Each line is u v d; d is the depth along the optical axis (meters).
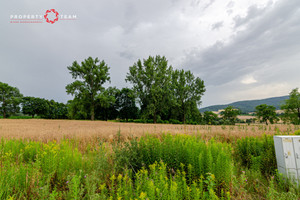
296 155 3.54
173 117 57.19
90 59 49.22
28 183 2.99
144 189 2.58
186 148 3.88
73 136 9.00
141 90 45.25
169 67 45.56
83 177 3.35
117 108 59.84
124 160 3.89
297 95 41.09
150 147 4.14
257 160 4.45
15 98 67.56
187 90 52.09
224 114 58.31
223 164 3.07
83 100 47.56
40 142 6.82
